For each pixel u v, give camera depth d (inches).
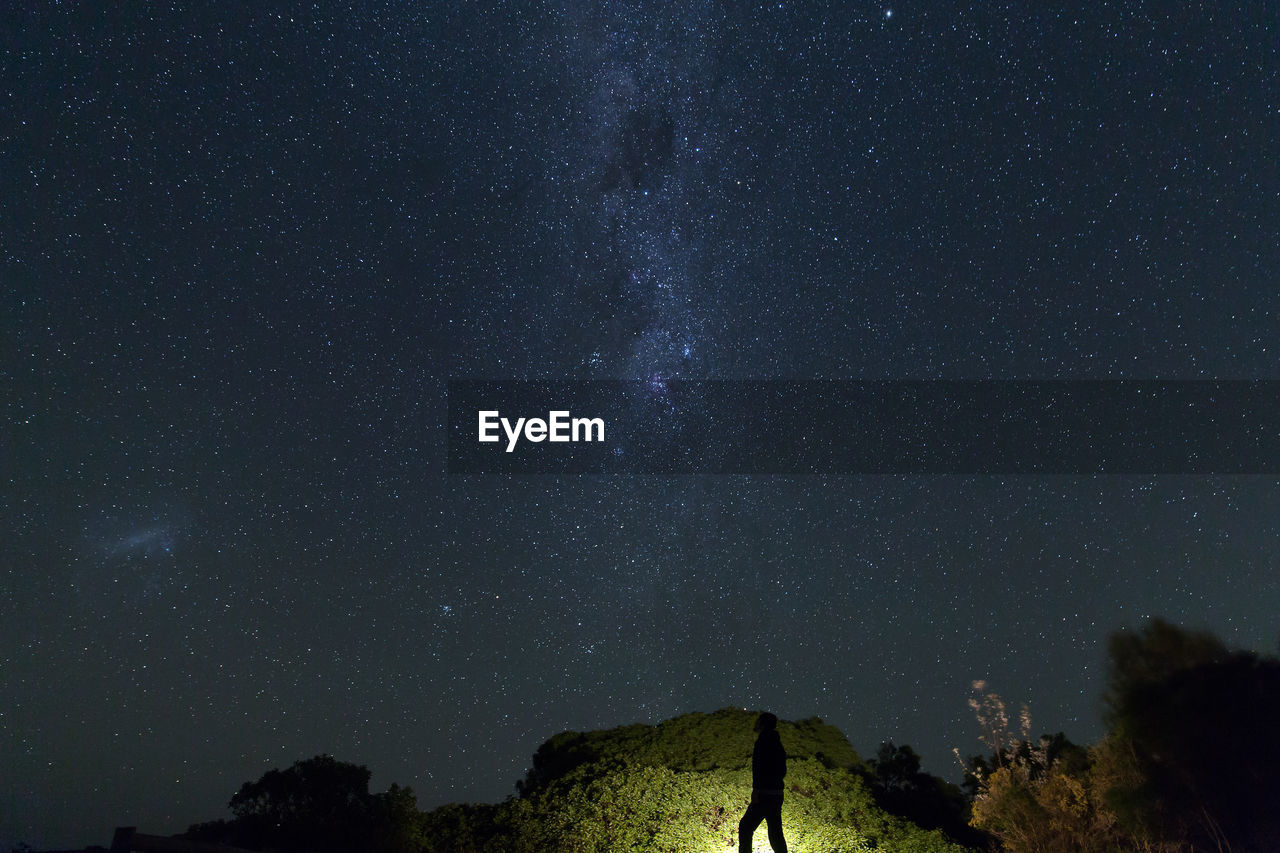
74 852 354.9
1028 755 404.2
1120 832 343.3
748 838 318.7
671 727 519.2
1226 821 311.0
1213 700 320.2
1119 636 354.6
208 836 410.3
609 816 423.5
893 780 487.2
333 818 418.6
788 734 502.9
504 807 448.8
